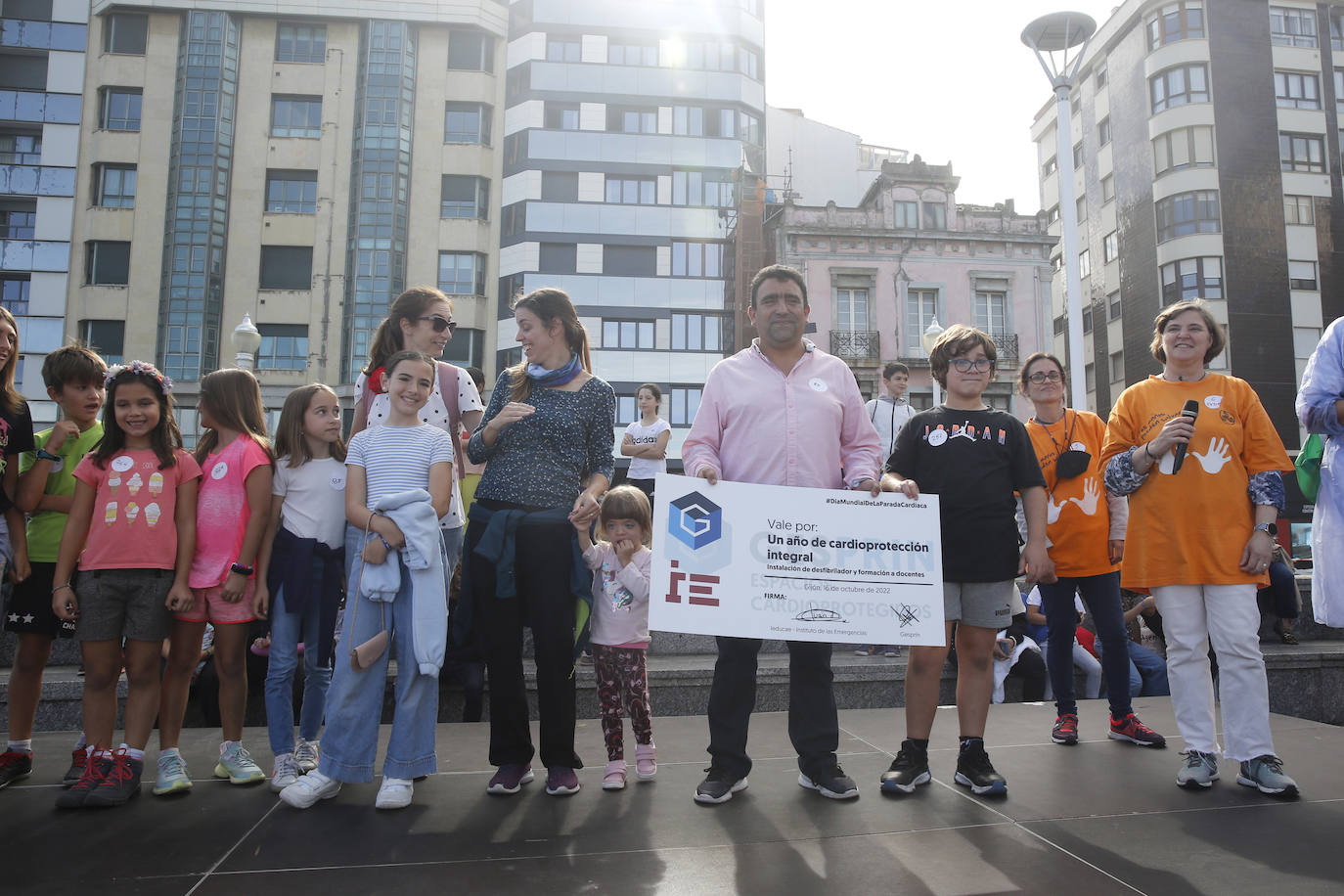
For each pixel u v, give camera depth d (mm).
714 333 30781
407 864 2658
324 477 3775
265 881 2512
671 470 29688
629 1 32250
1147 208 31156
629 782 3643
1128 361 31953
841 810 3209
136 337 27906
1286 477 27672
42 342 27969
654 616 3152
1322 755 3996
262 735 4543
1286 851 2768
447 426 4012
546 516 3383
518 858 2715
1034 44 13078
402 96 29844
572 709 3451
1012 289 28641
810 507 3328
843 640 3219
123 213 28500
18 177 28547
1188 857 2721
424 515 3328
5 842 2838
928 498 3404
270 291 28484
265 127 29328
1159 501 3604
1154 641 7074
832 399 3541
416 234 29609
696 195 31531
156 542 3422
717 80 32469
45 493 3779
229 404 3750
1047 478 4574
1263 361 28750
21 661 3680
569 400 3537
